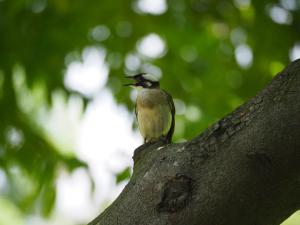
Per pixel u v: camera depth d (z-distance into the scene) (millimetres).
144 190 5148
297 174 4785
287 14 13117
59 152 13555
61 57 13352
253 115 4977
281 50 13070
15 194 17984
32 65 13188
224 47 13977
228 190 4891
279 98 4879
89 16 13438
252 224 4969
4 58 13078
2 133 13297
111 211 5316
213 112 13672
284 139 4754
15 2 12477
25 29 13125
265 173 4809
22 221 18438
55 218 20781
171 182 5035
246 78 13539
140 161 5828
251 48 13414
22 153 13438
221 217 4914
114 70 13648
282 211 4977
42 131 14320
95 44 13750
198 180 4992
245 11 13281
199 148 5117
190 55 14203
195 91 13836
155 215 5027
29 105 14531
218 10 13484
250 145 4867
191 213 4930
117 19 13578
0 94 13281
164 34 13812
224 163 4957
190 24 13703
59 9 12773
